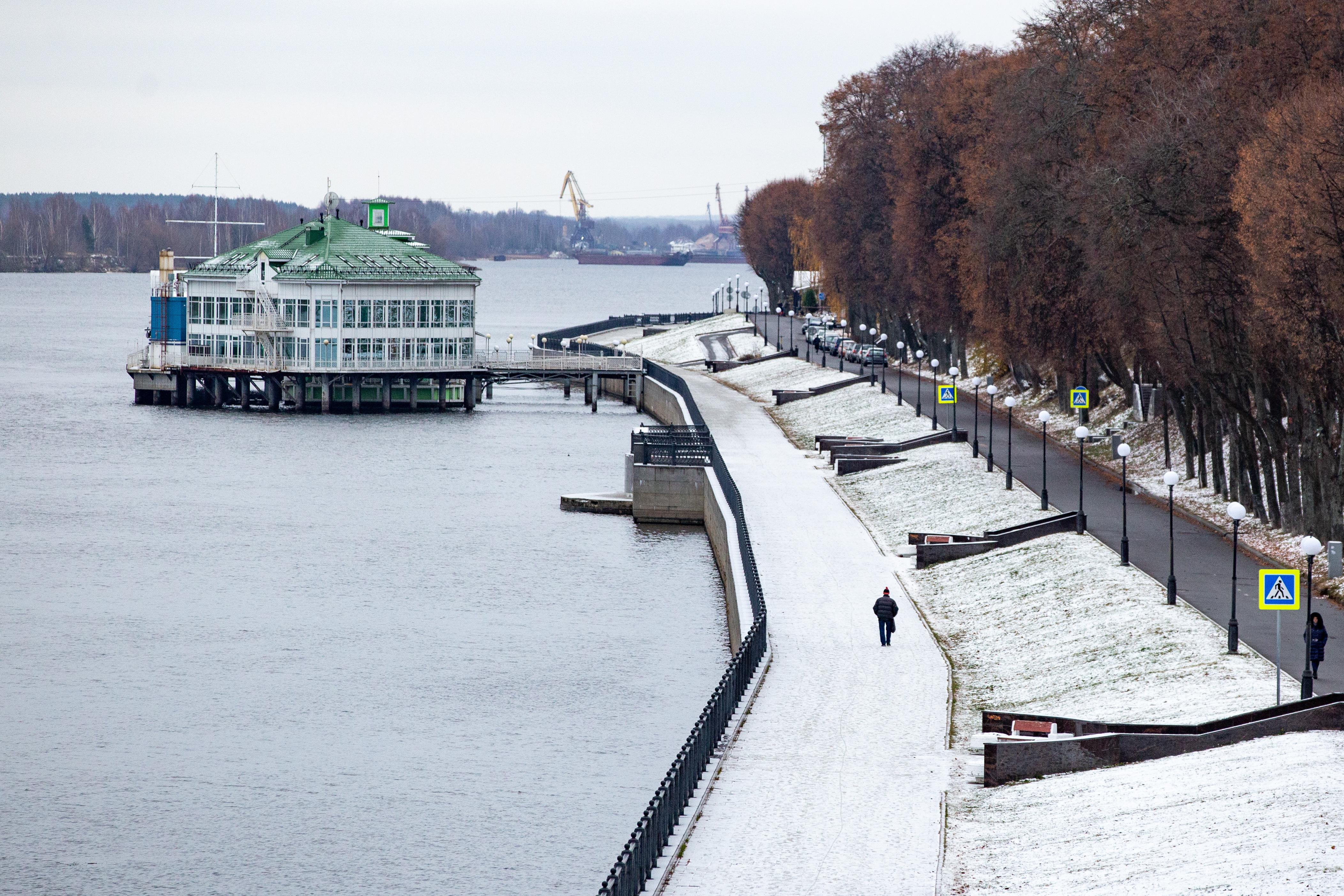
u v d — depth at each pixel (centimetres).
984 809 6969
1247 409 12375
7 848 8012
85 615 12938
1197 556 11369
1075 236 14438
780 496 15500
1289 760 6856
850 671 9200
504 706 10275
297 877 7644
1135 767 7200
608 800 8569
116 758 9319
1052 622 10062
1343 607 9812
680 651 11656
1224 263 11644
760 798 7006
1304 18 11812
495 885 7525
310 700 10450
